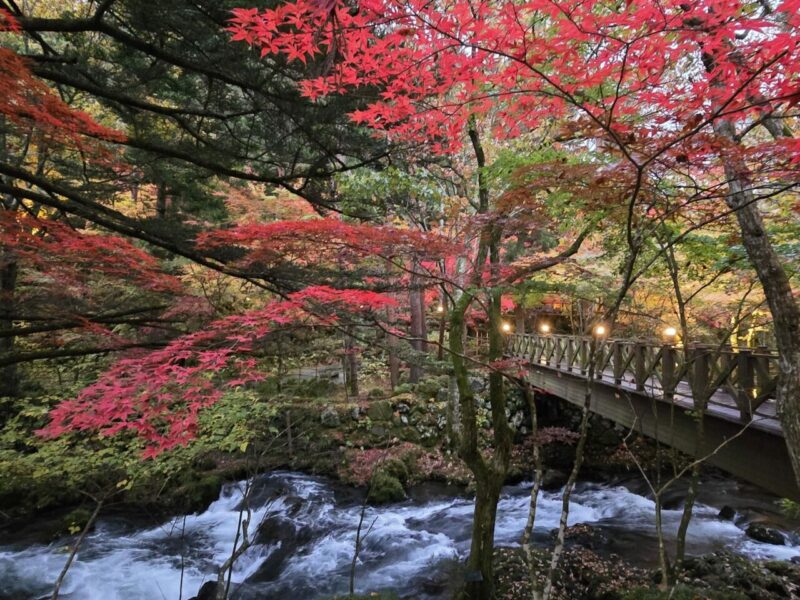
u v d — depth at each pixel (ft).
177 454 17.57
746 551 21.04
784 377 11.17
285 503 26.94
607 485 31.96
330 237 11.34
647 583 16.62
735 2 5.61
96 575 19.69
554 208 12.01
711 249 14.39
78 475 17.37
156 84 16.83
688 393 19.88
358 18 6.97
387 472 30.63
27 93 10.20
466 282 14.43
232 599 17.85
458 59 7.65
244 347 12.14
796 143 7.06
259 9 12.00
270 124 17.06
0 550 21.47
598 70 7.22
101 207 14.65
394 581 18.98
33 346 28.27
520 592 15.93
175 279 16.06
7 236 13.12
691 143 7.25
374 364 49.90
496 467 14.42
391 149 16.90
